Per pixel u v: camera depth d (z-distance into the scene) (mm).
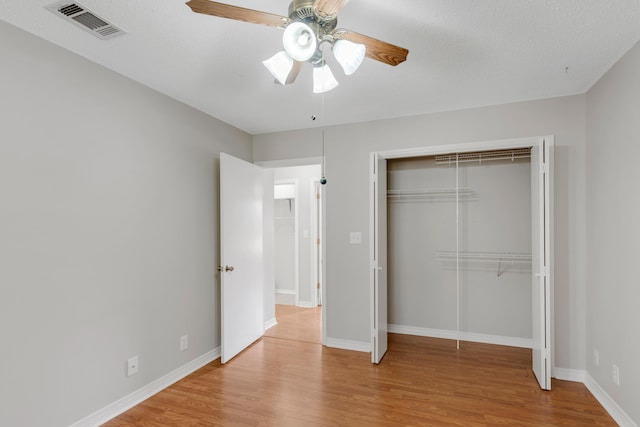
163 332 2686
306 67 2275
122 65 2260
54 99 1972
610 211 2305
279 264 5781
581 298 2723
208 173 3240
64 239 2008
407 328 3865
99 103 2230
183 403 2432
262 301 3857
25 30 1832
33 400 1846
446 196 3711
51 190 1946
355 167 3506
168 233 2756
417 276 3822
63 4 1612
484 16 1730
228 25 1814
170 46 2023
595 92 2555
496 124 3008
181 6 1641
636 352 1973
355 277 3479
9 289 1754
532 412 2279
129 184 2428
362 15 1722
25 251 1821
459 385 2664
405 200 3861
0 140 1729
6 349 1740
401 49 1535
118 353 2318
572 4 1628
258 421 2201
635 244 1986
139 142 2516
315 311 4902
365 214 3455
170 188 2787
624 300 2113
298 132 3766
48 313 1921
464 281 3641
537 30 1857
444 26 1823
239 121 3479
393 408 2340
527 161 3439
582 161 2748
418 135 3273
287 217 5723
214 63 2242
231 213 3273
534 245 2859
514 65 2270
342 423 2172
